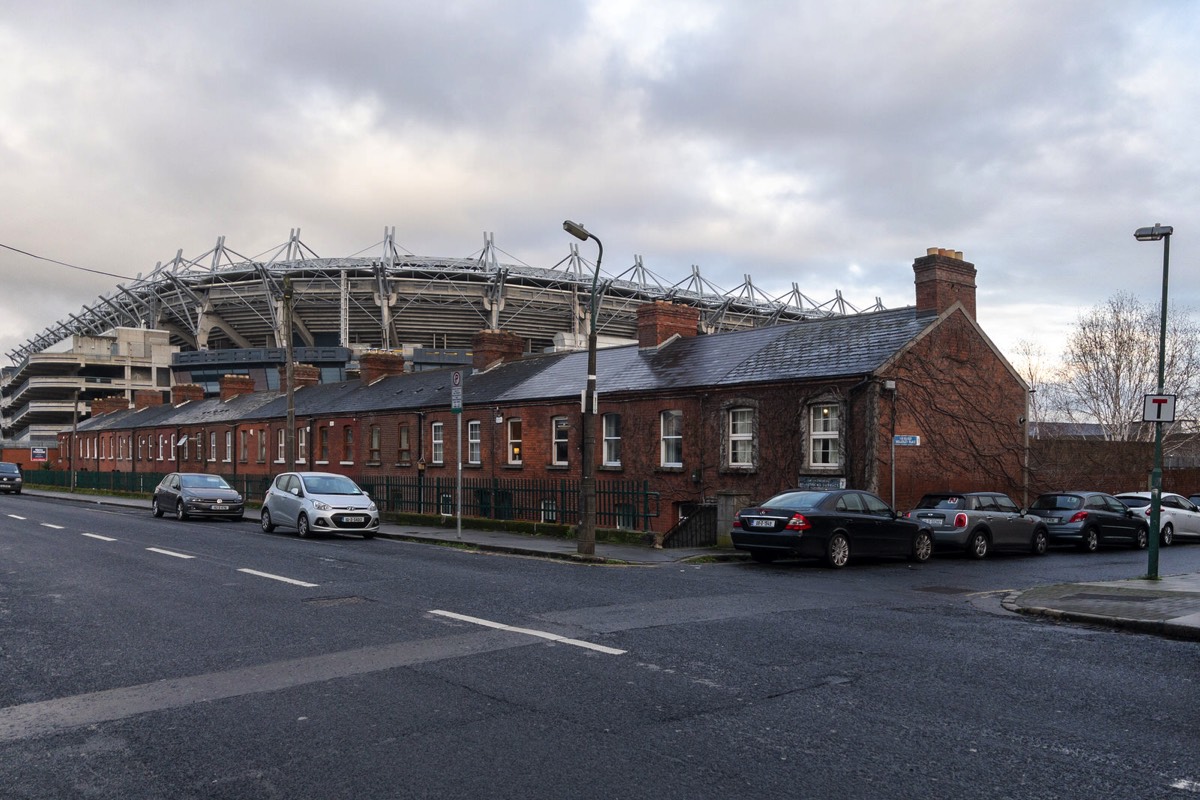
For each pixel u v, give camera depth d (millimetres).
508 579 13297
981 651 8484
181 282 86188
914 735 5816
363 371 43656
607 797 4742
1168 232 14602
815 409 22141
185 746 5574
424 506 31375
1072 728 6016
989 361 23828
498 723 6000
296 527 22000
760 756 5383
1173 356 38688
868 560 17500
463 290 81438
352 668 7531
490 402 31297
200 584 12500
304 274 81688
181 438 54781
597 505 27188
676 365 27078
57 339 123688
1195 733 5945
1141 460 29469
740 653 8156
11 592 11828
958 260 23016
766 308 96625
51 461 83562
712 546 19625
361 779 5004
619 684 7020
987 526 18688
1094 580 14852
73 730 5910
